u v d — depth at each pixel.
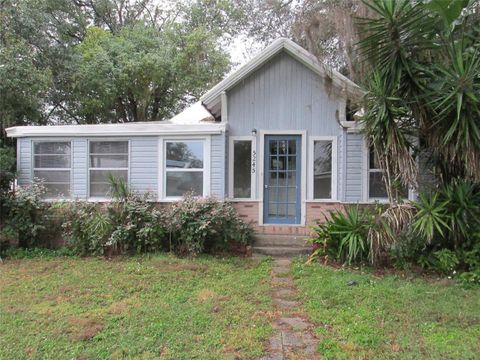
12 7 13.68
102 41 19.36
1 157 9.12
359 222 7.38
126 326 4.69
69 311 5.16
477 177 6.40
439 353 3.99
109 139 9.95
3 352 4.09
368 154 9.27
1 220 8.74
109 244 8.19
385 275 6.70
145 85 20.41
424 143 7.18
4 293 5.93
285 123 9.82
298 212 9.82
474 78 6.15
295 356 3.97
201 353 4.03
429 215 6.60
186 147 9.80
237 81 9.73
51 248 8.95
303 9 10.89
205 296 5.74
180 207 8.52
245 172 9.94
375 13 6.92
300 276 6.74
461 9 6.31
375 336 4.36
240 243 8.57
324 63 8.55
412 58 6.67
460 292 5.80
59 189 10.05
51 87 15.28
